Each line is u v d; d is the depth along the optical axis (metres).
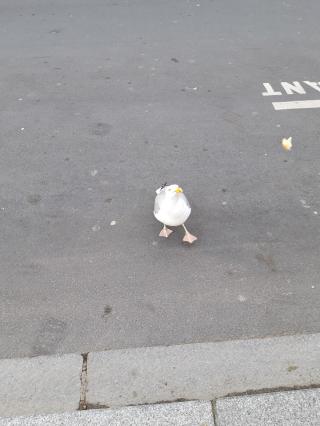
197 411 1.67
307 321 1.90
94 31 4.01
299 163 2.60
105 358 1.82
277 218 2.31
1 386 1.76
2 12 4.43
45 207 2.44
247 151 2.70
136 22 4.12
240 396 1.69
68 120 3.01
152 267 2.14
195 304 1.99
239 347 1.83
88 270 2.14
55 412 1.69
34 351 1.86
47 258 2.20
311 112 2.95
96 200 2.46
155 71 3.44
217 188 2.49
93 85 3.33
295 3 4.26
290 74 3.30
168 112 3.03
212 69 3.42
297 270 2.09
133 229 2.31
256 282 2.05
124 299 2.02
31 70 3.52
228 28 3.92
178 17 4.16
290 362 1.78
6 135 2.91
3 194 2.52
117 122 2.97
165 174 2.59
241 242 2.22
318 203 2.37
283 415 1.65
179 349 1.84
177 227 2.30
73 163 2.69
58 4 4.55
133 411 1.67
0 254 2.22
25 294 2.06
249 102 3.07
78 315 1.97
